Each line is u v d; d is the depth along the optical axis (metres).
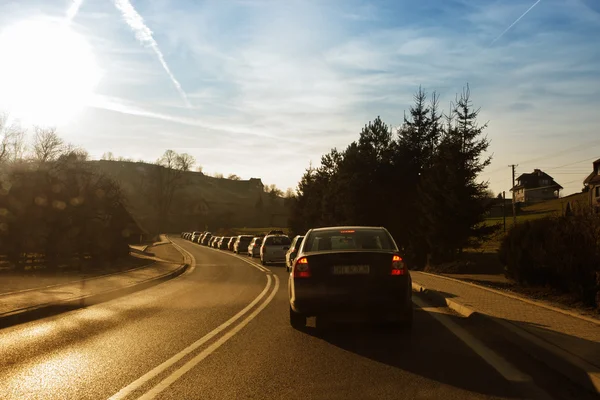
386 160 34.62
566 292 13.91
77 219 25.69
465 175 24.27
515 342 7.80
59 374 6.40
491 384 5.78
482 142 25.00
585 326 8.41
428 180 25.59
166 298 14.67
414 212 32.25
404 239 33.06
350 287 8.51
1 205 22.61
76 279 18.97
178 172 122.94
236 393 5.57
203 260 38.31
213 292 16.25
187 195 157.25
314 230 10.08
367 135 37.84
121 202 29.92
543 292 14.45
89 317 11.06
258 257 42.06
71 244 25.55
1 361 7.08
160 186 122.12
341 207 37.53
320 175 52.19
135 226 71.50
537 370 6.38
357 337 8.58
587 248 12.47
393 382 5.90
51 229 24.11
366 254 8.63
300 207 57.66
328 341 8.29
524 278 15.38
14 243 22.67
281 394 5.51
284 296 14.91
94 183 27.77
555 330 8.05
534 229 15.16
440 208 24.55
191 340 8.48
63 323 10.27
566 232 13.20
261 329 9.44
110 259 28.69
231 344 8.13
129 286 16.92
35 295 13.74
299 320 9.46
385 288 8.50
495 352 7.36
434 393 5.47
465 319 10.17
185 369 6.61
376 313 8.55
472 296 12.55
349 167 36.28
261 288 17.45
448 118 26.36
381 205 34.00
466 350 7.50
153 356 7.35
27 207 23.16
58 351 7.70
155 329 9.53
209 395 5.51
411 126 34.50
